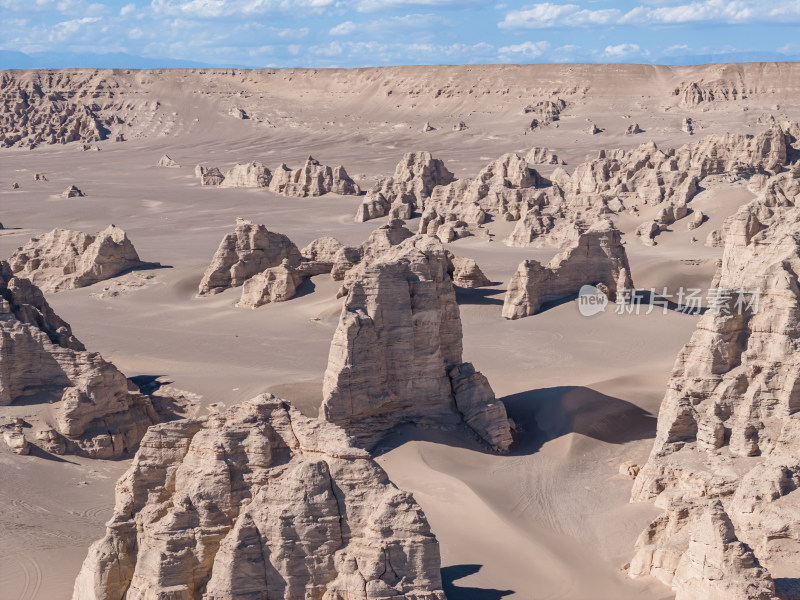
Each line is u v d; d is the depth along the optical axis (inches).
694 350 2237.9
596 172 7554.1
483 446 2623.0
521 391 3105.3
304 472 1414.9
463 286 4879.4
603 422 2736.2
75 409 2576.3
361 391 2610.7
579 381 3216.0
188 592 1412.4
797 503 1801.2
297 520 1396.4
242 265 5054.1
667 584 1736.0
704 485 2012.8
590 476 2418.8
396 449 2544.3
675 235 6289.4
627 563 1863.9
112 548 1502.2
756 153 6820.9
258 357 3774.6
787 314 2134.6
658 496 2102.6
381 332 2662.4
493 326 4178.2
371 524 1391.5
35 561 1887.3
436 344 2726.4
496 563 1846.7
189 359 3767.2
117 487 1563.7
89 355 2672.2
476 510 2113.7
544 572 1815.9
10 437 2472.9
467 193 7628.0
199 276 5310.0
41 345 2664.9
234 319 4446.4
